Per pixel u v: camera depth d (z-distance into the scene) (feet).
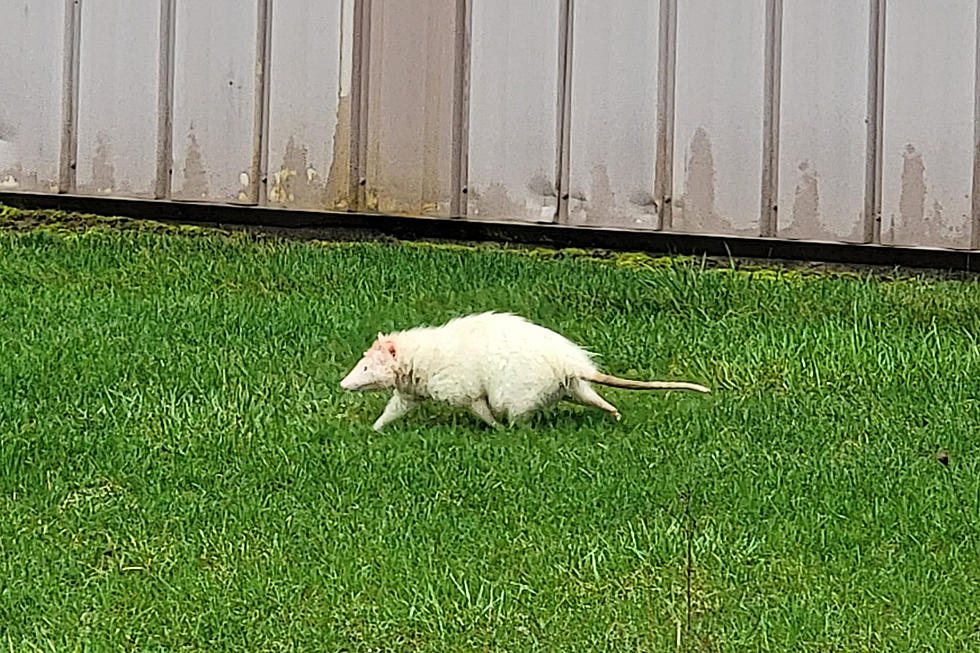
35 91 24.88
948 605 12.11
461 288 22.00
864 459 15.37
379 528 13.28
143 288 21.39
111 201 25.22
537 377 16.12
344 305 20.68
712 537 13.25
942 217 24.12
